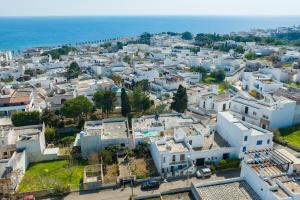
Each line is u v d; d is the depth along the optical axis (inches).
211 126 3405.5
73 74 6840.6
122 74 6550.2
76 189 2659.9
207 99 4347.9
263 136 2930.6
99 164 2923.2
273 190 2025.1
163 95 5118.1
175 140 3021.7
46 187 2672.2
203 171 2763.3
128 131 3410.4
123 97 4264.3
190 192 2417.6
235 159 2903.5
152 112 4315.9
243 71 6663.4
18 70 7140.8
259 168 2271.2
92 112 4362.7
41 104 4717.0
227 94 4643.2
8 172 2657.5
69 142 3629.4
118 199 2512.3
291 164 2203.5
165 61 7426.2
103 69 7081.7
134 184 2709.2
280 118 3686.0
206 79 6441.9
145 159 3090.6
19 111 4028.1
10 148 3112.7
